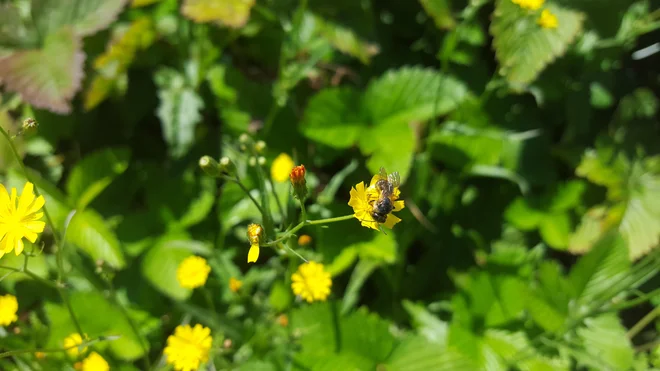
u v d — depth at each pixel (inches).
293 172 5.4
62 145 9.7
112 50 9.1
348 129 8.8
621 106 9.6
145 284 8.5
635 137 9.4
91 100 9.1
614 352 7.7
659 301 8.8
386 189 5.6
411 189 8.7
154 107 9.8
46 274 8.1
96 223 8.3
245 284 8.5
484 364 7.8
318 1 9.2
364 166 9.1
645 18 9.2
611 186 9.0
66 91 8.3
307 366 7.6
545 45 8.4
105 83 9.2
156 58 9.7
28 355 7.3
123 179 9.3
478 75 9.6
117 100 9.7
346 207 8.3
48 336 7.6
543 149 9.4
